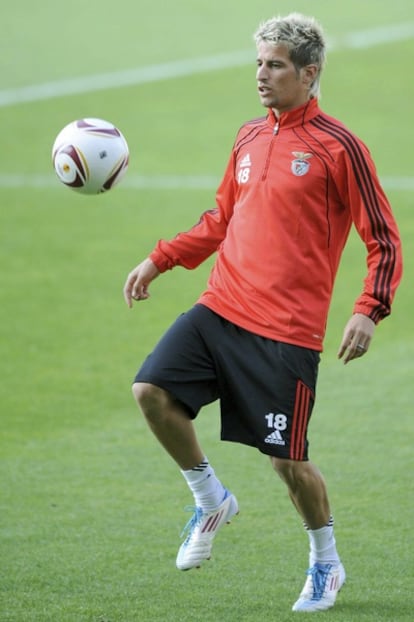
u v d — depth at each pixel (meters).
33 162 61.50
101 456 27.38
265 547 21.58
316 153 17.95
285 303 18.00
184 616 17.80
